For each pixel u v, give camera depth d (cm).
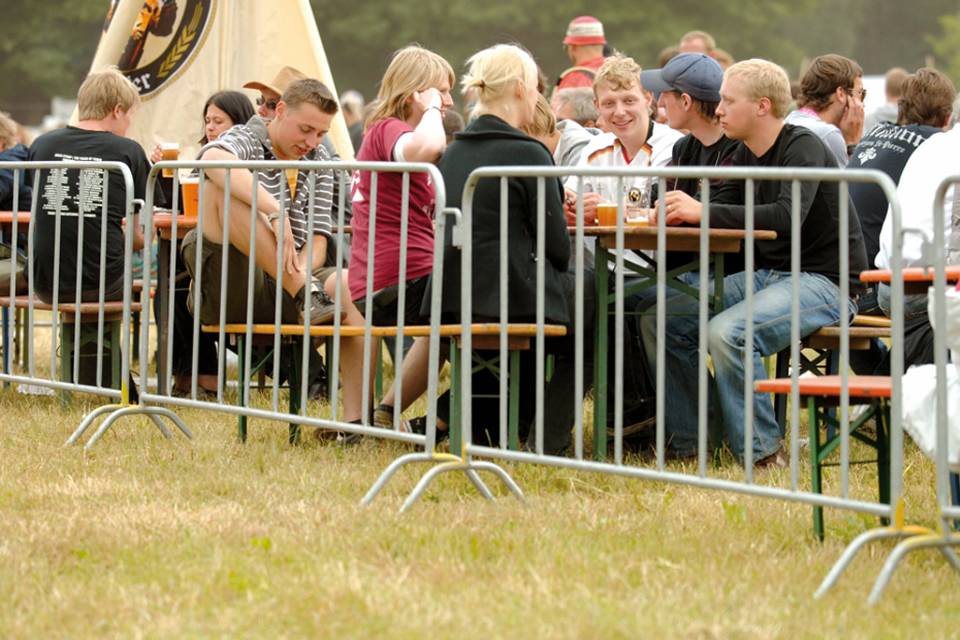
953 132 1909
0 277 2397
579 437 1575
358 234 1962
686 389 1934
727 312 1812
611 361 1998
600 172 1526
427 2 14838
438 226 1625
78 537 1412
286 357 2014
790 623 1167
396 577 1280
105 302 2289
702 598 1227
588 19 3622
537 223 1659
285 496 1619
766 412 1819
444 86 1988
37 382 2138
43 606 1201
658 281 1495
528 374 2019
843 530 1484
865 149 2275
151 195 1975
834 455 1912
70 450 1886
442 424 2008
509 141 1766
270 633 1138
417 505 1573
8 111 13788
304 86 2052
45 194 2255
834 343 1911
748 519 1534
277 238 1877
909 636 1150
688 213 1755
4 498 1588
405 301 1906
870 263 2233
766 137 1883
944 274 1279
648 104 2228
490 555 1373
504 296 1606
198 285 1917
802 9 16300
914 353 1914
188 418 2166
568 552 1364
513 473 1764
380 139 1945
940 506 1297
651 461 1925
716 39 15450
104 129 2325
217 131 2478
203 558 1350
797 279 1390
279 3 3022
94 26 15338
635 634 1127
